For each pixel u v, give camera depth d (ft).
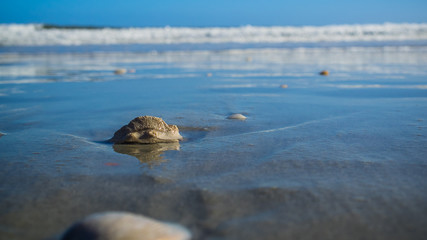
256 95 2.80
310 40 10.91
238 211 1.25
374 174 1.44
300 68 4.66
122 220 1.14
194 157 1.61
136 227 1.12
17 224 1.21
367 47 8.49
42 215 1.24
